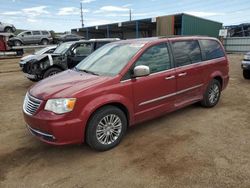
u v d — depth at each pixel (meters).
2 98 7.47
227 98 6.78
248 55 9.13
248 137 4.22
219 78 5.88
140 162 3.50
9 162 3.63
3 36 22.95
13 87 9.20
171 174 3.19
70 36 30.27
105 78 3.84
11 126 5.06
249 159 3.49
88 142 3.71
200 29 24.84
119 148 3.94
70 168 3.42
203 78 5.37
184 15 22.33
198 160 3.50
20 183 3.12
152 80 4.27
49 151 3.93
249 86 8.37
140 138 4.28
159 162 3.48
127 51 4.38
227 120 5.04
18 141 4.33
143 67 3.91
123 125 4.03
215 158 3.54
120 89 3.86
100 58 4.66
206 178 3.08
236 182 2.98
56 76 4.41
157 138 4.26
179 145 3.98
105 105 3.77
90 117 3.63
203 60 5.37
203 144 3.99
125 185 3.01
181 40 4.96
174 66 4.68
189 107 5.90
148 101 4.29
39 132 3.57
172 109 4.77
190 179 3.07
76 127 3.47
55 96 3.44
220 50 5.94
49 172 3.35
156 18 24.58
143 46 4.29
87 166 3.46
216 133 4.41
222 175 3.12
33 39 28.25
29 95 3.82
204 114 5.41
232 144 3.96
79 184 3.06
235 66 14.21
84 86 3.62
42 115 3.44
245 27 27.59
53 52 9.66
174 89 4.70
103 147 3.81
